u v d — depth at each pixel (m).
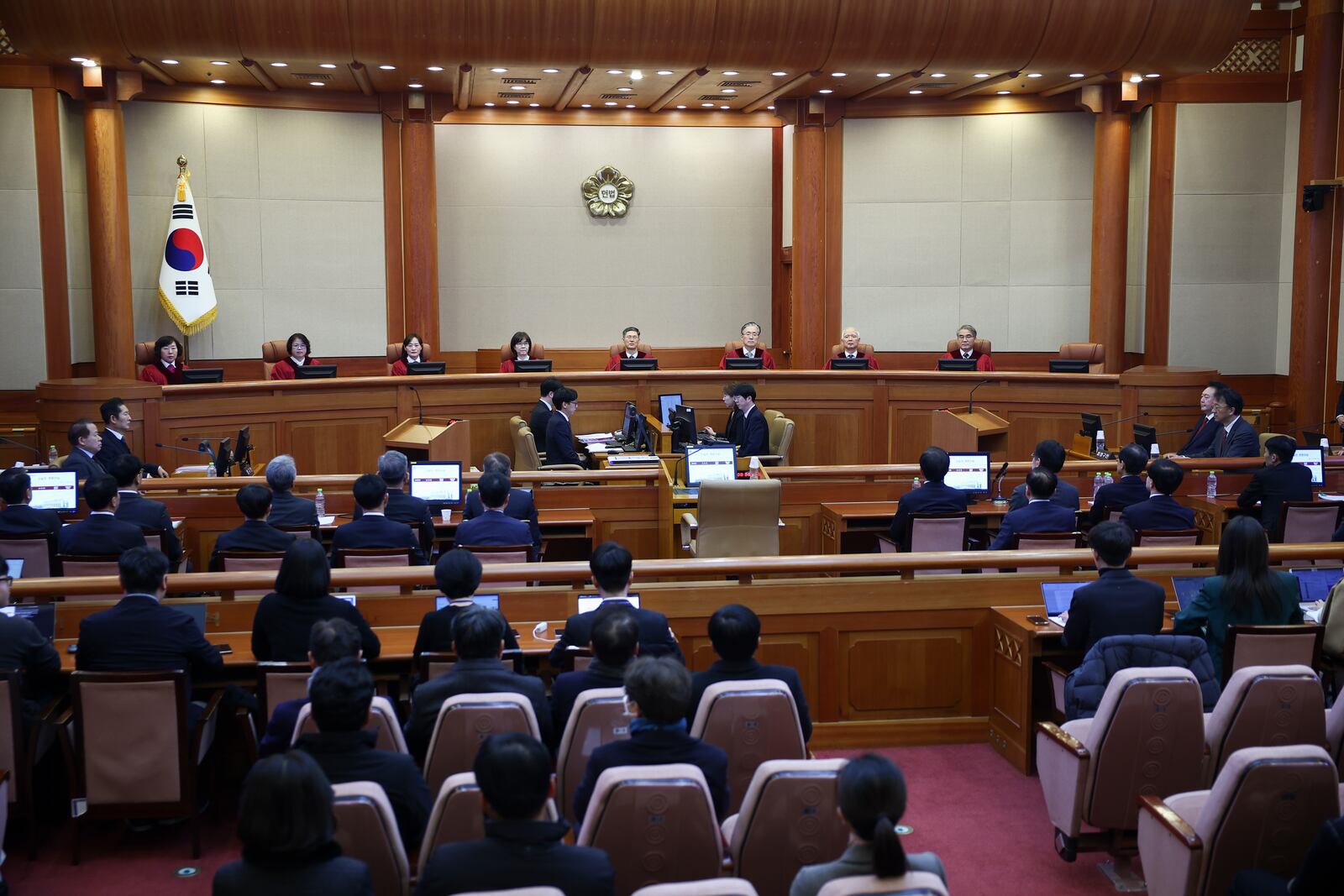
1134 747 4.13
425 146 14.59
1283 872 3.49
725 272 16.58
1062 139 14.95
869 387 13.09
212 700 4.74
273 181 14.21
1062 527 6.87
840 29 11.66
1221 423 9.80
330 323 14.63
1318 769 3.39
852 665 5.68
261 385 11.45
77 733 4.38
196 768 4.51
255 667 5.00
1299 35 14.16
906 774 5.40
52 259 12.65
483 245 15.96
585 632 4.56
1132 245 15.05
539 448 11.90
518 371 12.96
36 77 12.41
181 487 8.35
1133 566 5.67
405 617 5.43
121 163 12.66
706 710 3.84
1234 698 3.99
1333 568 6.12
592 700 3.80
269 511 7.08
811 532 9.08
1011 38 11.86
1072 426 12.61
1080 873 4.44
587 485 9.08
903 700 5.73
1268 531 8.19
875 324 15.41
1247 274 14.59
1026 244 15.15
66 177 12.76
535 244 16.09
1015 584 5.74
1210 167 14.44
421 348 13.27
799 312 14.98
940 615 5.70
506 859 2.67
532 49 11.52
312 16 11.04
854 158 15.19
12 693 4.36
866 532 9.16
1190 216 14.48
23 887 4.32
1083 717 4.51
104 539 6.44
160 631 4.51
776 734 3.89
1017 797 5.15
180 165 13.36
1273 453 8.20
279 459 7.41
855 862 2.61
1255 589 4.77
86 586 5.13
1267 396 14.76
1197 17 11.87
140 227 13.64
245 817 2.52
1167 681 4.07
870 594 5.64
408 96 14.50
